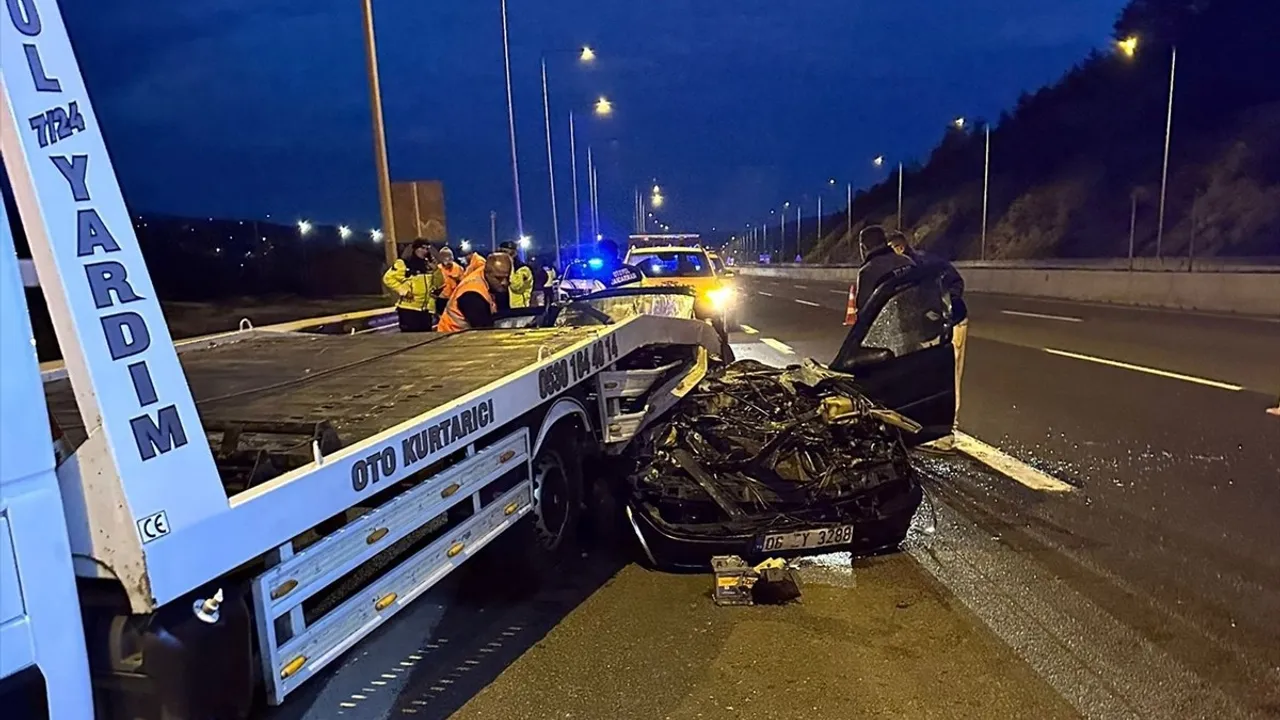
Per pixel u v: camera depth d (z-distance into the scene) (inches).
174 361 91.0
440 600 186.1
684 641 163.8
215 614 93.7
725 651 159.2
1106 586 182.9
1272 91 1999.3
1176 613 168.9
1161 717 133.3
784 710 138.2
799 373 245.6
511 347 237.1
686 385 233.8
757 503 197.9
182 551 88.4
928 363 272.4
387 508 127.0
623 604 182.2
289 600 105.7
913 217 3348.9
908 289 273.4
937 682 145.6
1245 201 1807.3
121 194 87.4
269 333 321.4
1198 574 187.3
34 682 76.6
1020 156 2812.5
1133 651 154.3
